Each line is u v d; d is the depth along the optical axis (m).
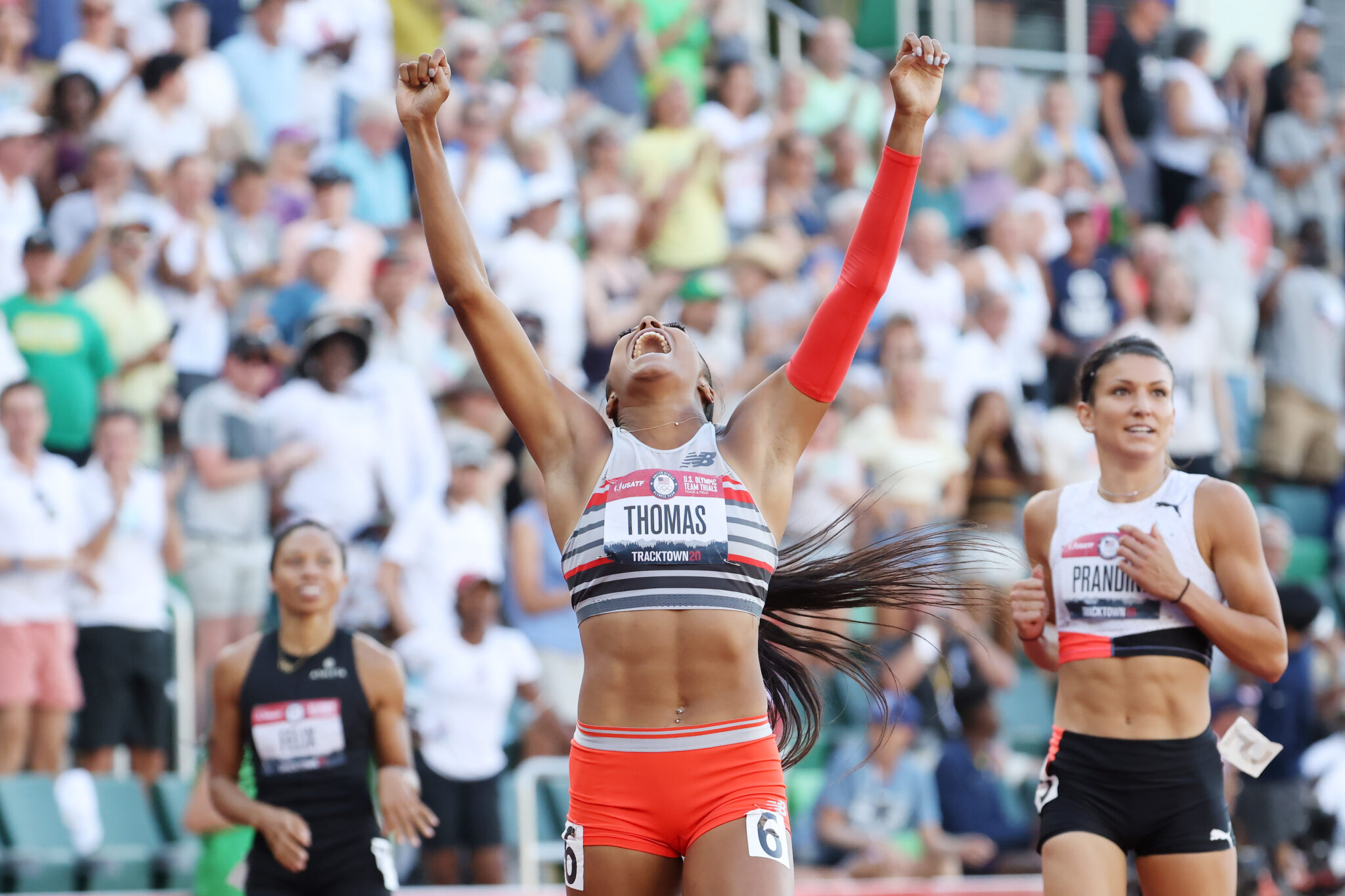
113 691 29.70
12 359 31.56
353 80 42.09
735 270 41.62
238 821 20.06
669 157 43.16
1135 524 17.47
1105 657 17.25
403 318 35.44
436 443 33.91
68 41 38.75
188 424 31.94
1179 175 52.69
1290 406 47.25
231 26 41.25
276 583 20.66
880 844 32.00
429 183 14.12
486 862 30.25
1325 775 33.78
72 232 34.44
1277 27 63.22
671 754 13.31
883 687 16.66
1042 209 47.06
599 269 39.81
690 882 13.18
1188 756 16.97
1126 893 17.52
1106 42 58.88
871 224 14.21
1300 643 32.47
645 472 13.67
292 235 36.56
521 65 42.19
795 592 16.11
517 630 33.25
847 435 39.03
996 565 18.39
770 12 55.69
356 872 20.39
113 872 28.84
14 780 27.98
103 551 29.89
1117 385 17.66
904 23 57.59
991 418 40.09
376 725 20.72
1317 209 54.09
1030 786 35.62
